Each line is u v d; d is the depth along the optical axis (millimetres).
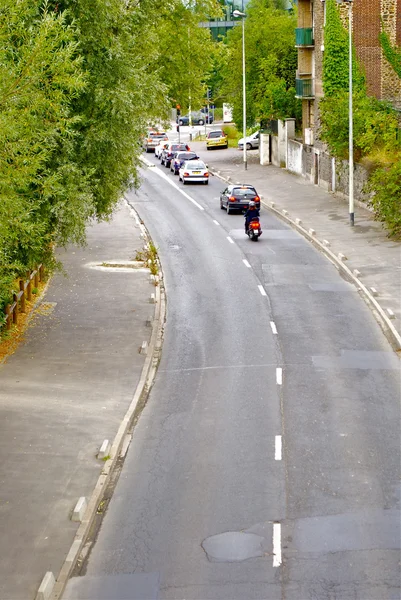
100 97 27078
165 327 31938
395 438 21156
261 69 81438
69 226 26969
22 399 23781
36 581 14781
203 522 17078
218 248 46062
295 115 78250
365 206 54500
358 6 60156
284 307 34188
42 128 22844
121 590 14719
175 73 55812
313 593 14312
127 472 19750
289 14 94750
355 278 38031
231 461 20000
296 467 19516
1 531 16500
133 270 40562
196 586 14711
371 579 14680
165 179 76188
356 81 60531
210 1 56219
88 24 27031
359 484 18531
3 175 19141
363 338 29922
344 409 23156
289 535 16328
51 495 18062
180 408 23797
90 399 23969
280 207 57188
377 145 53625
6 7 19188
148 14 34156
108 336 30094
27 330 30547
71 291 36375
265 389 24906
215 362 27719
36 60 19766
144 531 16844
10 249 24812
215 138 97062
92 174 28203
